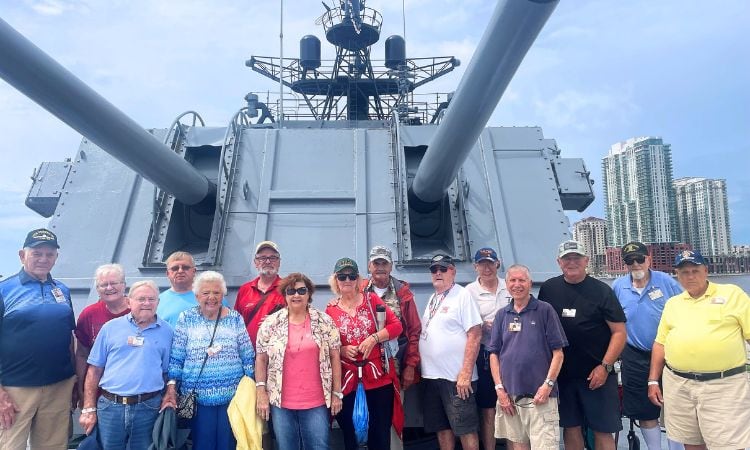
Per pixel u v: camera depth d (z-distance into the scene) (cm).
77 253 622
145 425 420
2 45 361
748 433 442
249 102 944
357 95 1098
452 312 489
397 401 482
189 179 591
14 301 441
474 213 650
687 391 462
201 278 440
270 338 440
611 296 466
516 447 462
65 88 408
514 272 457
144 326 431
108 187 673
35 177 715
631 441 547
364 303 473
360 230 632
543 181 686
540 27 340
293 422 434
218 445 432
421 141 714
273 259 502
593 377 461
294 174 677
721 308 450
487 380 504
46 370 445
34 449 452
